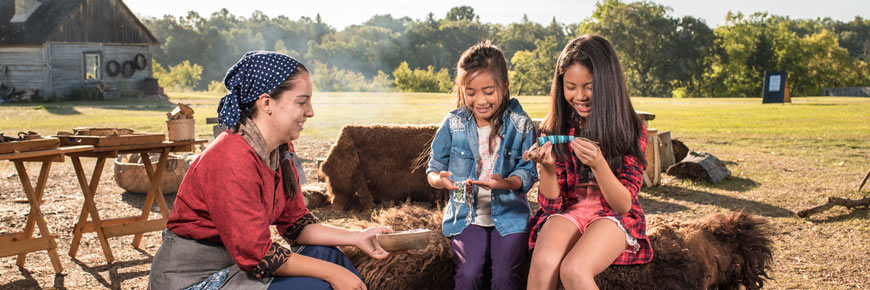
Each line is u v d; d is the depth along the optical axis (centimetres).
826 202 620
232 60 15950
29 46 2891
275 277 249
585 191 321
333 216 639
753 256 358
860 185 732
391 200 670
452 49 16012
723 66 8069
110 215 634
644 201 703
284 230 293
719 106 2781
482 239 322
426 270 325
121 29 3200
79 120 1830
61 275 446
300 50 18050
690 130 1538
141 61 3328
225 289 245
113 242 533
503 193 330
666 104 3062
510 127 340
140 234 516
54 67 2955
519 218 326
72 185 792
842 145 1188
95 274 452
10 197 709
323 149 1161
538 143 300
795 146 1183
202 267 250
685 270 315
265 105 246
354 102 3005
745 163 961
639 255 308
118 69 3194
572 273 267
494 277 308
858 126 1598
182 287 247
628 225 296
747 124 1716
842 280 441
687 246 333
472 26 16662
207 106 2622
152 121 1788
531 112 2292
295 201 290
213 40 15975
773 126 1636
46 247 441
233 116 243
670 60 7938
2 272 448
